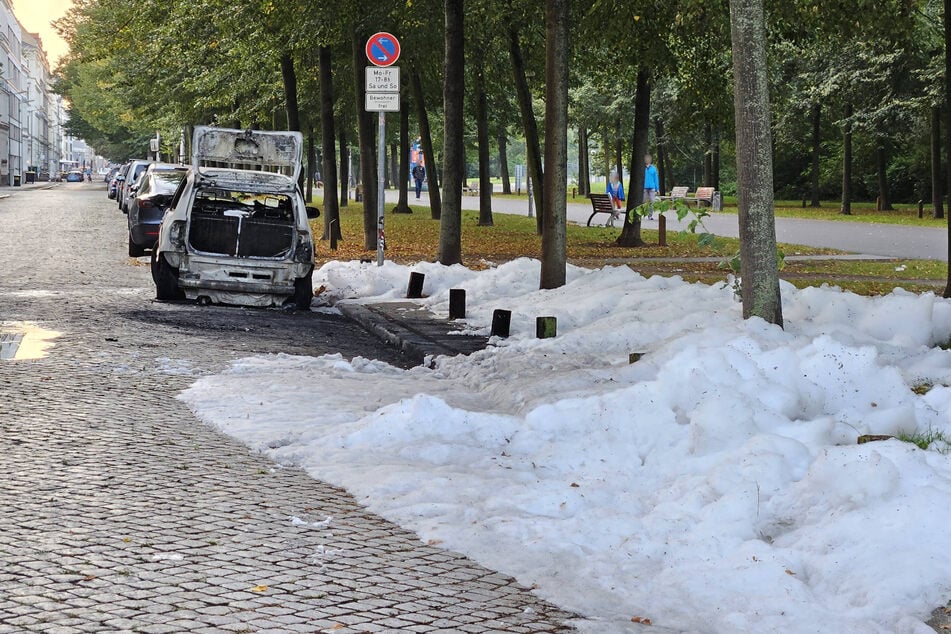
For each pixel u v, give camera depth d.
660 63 23.84
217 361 11.52
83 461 7.36
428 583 5.35
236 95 38.50
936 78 38.69
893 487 6.10
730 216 43.97
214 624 4.67
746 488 6.23
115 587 5.07
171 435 8.20
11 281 18.34
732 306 12.91
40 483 6.79
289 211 17.64
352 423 8.45
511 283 17.22
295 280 16.77
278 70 35.44
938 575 5.18
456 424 8.12
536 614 5.01
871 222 41.19
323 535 6.03
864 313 12.15
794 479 6.65
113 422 8.52
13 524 5.96
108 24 37.62
